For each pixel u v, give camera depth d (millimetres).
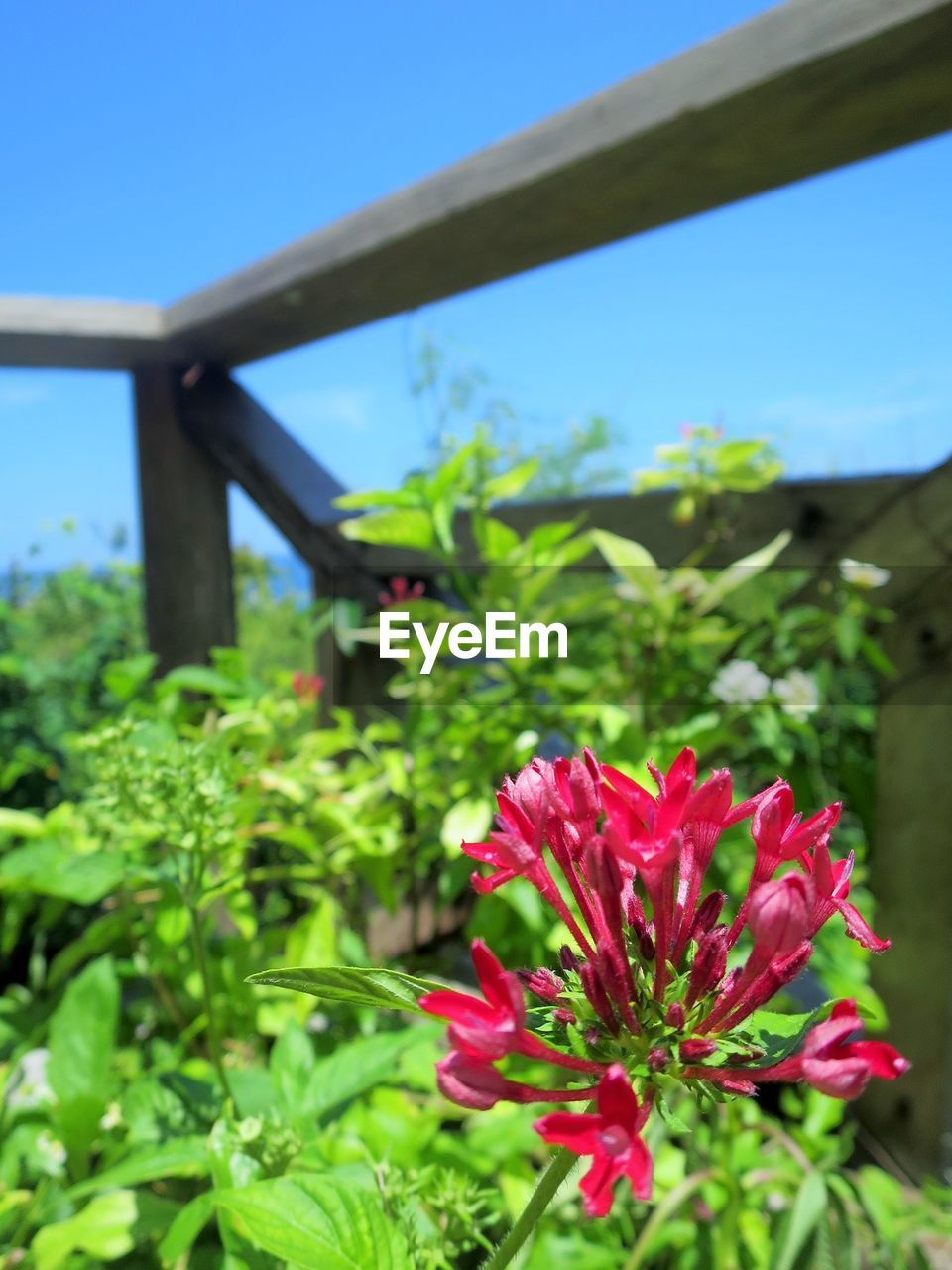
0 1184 393
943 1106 551
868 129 462
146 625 983
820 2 405
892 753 569
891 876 574
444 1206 267
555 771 191
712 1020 172
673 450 633
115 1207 336
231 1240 243
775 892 158
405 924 821
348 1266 184
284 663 1552
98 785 324
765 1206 492
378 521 580
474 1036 155
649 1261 417
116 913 572
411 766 684
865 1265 400
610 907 172
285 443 938
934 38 385
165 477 961
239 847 332
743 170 518
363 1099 404
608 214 587
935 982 551
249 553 1626
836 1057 153
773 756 653
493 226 609
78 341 864
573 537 710
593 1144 145
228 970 533
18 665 1163
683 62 461
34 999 652
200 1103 323
